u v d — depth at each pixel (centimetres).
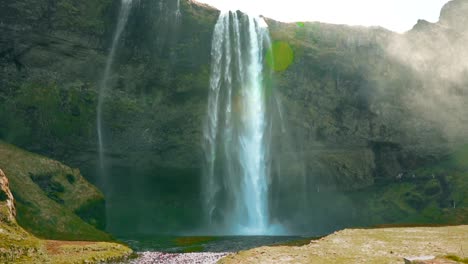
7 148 7250
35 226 5778
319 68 9569
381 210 9625
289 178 9469
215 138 9244
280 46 9481
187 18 8956
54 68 8194
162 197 9238
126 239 6938
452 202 9225
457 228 6156
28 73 8044
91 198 7256
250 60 9538
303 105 9462
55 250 4681
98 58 8406
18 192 6238
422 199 9562
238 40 9581
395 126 10119
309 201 9594
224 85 9331
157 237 7250
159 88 8900
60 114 8212
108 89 8550
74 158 8338
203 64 9088
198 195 9338
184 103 9081
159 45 8731
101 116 8512
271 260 3644
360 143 9938
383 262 3284
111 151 8606
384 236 4969
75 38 8194
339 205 9731
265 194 9344
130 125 8719
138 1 8600
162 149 8950
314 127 9538
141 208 8931
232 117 9412
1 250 4159
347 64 9738
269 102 9400
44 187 6900
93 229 6444
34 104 8019
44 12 7994
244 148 9400
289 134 9419
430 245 4125
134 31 8600
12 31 7831
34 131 8000
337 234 5338
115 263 4428
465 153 10344
